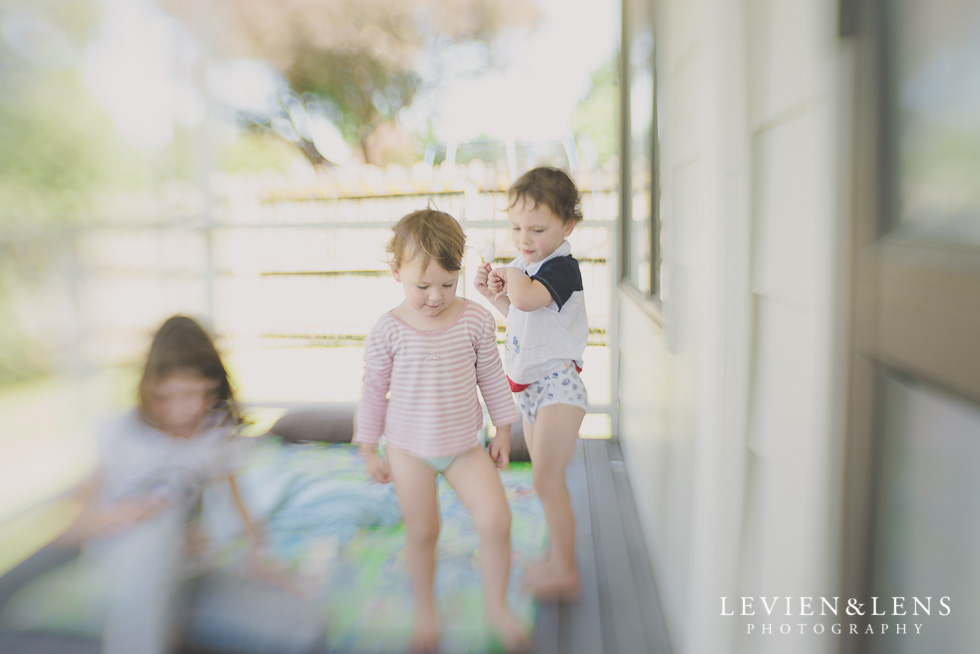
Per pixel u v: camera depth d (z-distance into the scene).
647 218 2.38
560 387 1.75
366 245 5.29
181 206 4.42
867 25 0.65
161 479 1.76
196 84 4.27
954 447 0.61
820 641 0.80
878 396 0.64
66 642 1.53
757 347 1.09
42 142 6.25
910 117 0.63
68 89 6.27
